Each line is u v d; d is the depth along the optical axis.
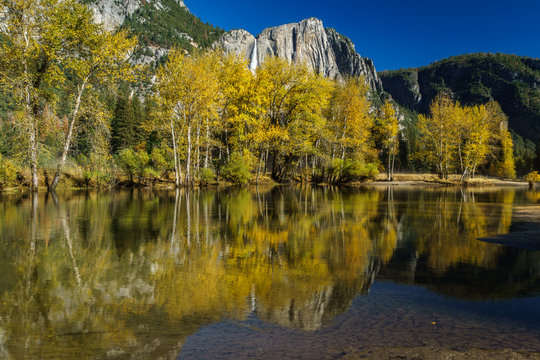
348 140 41.00
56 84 20.62
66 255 5.59
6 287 3.98
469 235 7.95
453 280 4.48
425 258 5.69
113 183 24.81
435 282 4.39
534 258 5.71
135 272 4.64
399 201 17.88
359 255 5.85
